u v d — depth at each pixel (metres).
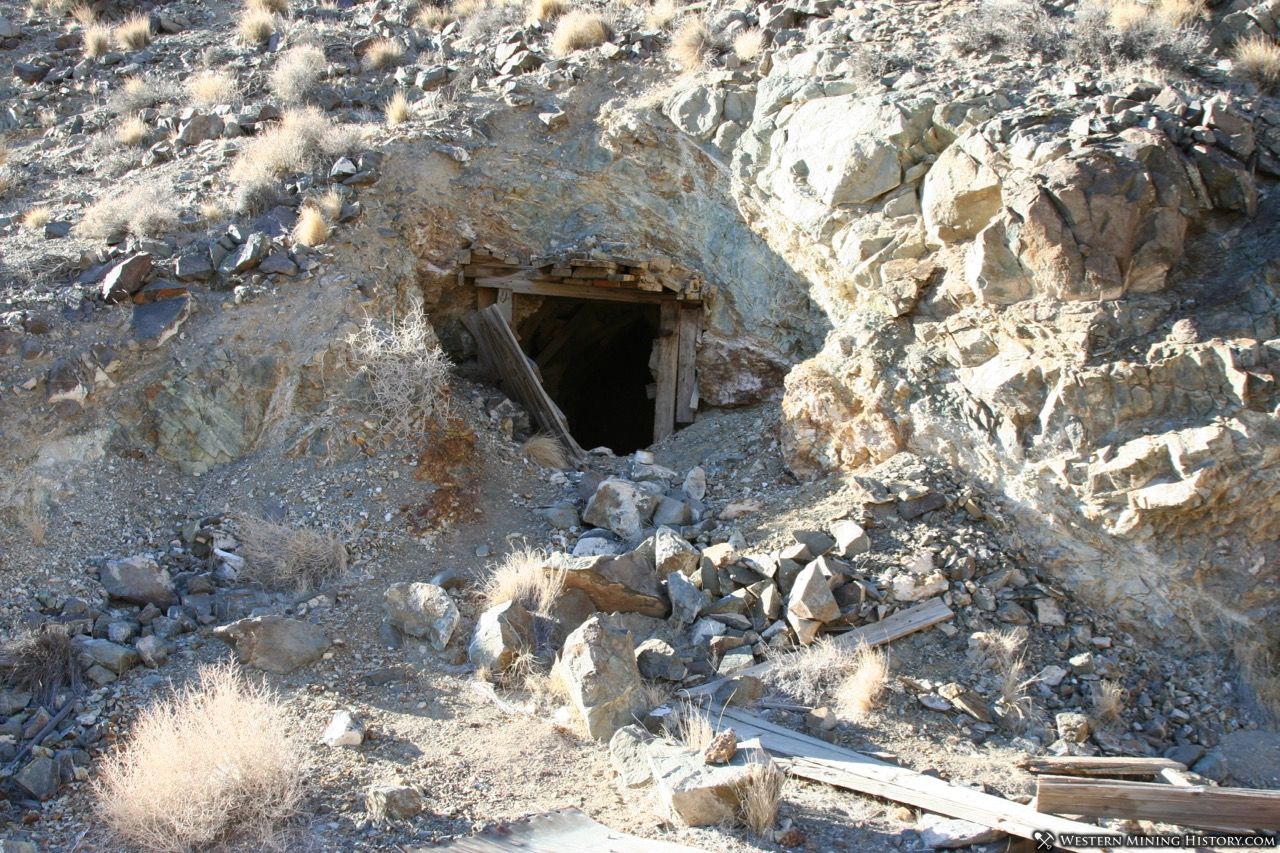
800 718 7.21
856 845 5.65
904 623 7.98
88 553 8.53
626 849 5.30
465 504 9.77
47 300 9.65
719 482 10.56
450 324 12.78
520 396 12.15
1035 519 8.72
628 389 16.39
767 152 12.03
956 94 10.75
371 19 16.91
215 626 7.91
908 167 10.70
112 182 12.73
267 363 9.88
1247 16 11.09
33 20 17.91
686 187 12.73
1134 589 8.34
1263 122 9.84
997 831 5.66
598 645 7.08
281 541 8.74
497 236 12.74
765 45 13.24
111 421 9.33
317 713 6.90
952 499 8.89
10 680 7.04
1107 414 8.60
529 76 13.97
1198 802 5.97
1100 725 7.45
